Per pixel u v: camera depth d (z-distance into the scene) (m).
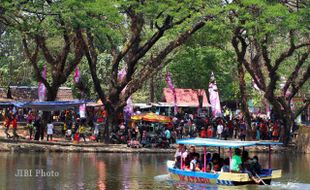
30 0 43.44
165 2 44.81
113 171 33.84
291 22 45.34
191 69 73.94
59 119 63.00
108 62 75.81
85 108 59.66
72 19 43.50
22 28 45.12
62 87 75.06
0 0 41.91
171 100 72.44
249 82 75.06
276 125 56.25
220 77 75.38
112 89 49.62
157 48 69.19
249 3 44.94
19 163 35.84
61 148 44.50
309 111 75.81
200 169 30.84
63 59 51.69
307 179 32.59
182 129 54.81
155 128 52.97
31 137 48.56
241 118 60.78
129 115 55.22
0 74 80.62
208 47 66.56
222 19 46.19
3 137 47.88
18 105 48.94
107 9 43.41
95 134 50.72
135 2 44.69
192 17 45.12
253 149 51.69
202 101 73.31
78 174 31.97
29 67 78.38
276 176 30.42
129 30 52.41
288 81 55.00
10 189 26.17
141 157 43.38
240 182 28.77
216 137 55.22
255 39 51.00
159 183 29.41
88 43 49.59
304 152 51.66
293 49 51.16
